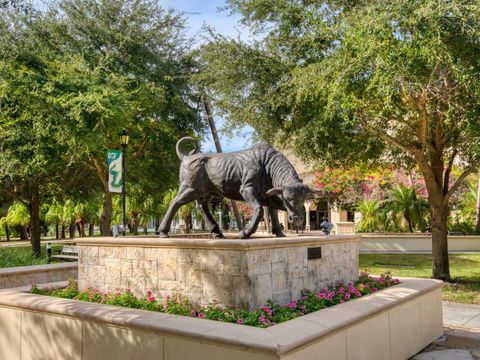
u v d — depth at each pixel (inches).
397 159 605.9
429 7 346.0
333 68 411.2
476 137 424.5
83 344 206.4
